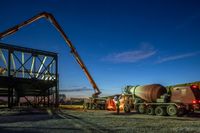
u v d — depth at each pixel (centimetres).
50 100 4841
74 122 2328
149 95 3291
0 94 4506
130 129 1842
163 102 3128
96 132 1736
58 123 2262
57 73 4675
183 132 1697
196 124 2106
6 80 4175
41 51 4531
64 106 5847
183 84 3728
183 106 2950
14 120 2578
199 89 2994
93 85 5316
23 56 4359
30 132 1778
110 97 4544
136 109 3522
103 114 3338
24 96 4678
